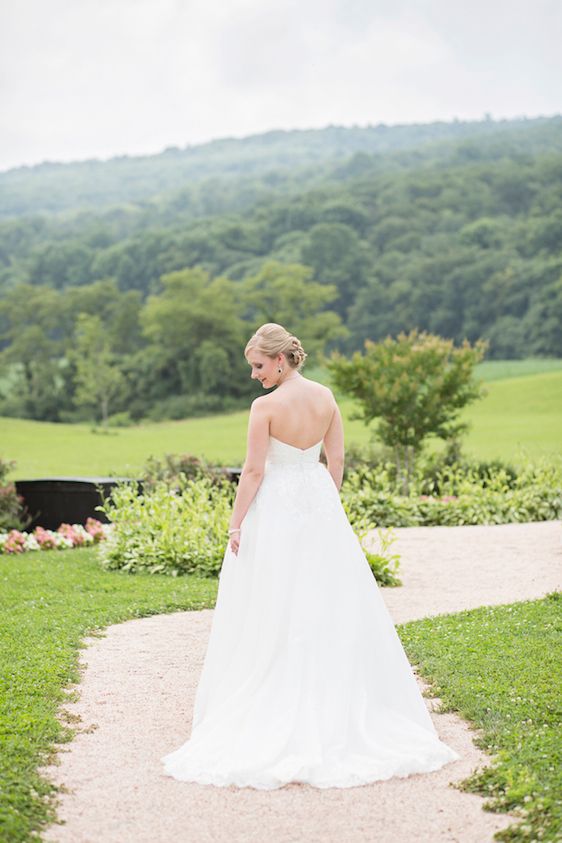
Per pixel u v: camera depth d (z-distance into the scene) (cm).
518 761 414
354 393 1900
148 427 7850
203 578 965
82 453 4344
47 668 586
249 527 465
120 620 752
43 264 12275
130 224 15788
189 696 543
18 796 382
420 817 372
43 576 965
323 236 10269
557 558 990
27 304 9625
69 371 8806
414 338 1956
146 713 511
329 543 459
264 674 440
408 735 435
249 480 465
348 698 431
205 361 8406
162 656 634
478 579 916
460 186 11919
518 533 1170
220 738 429
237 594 463
